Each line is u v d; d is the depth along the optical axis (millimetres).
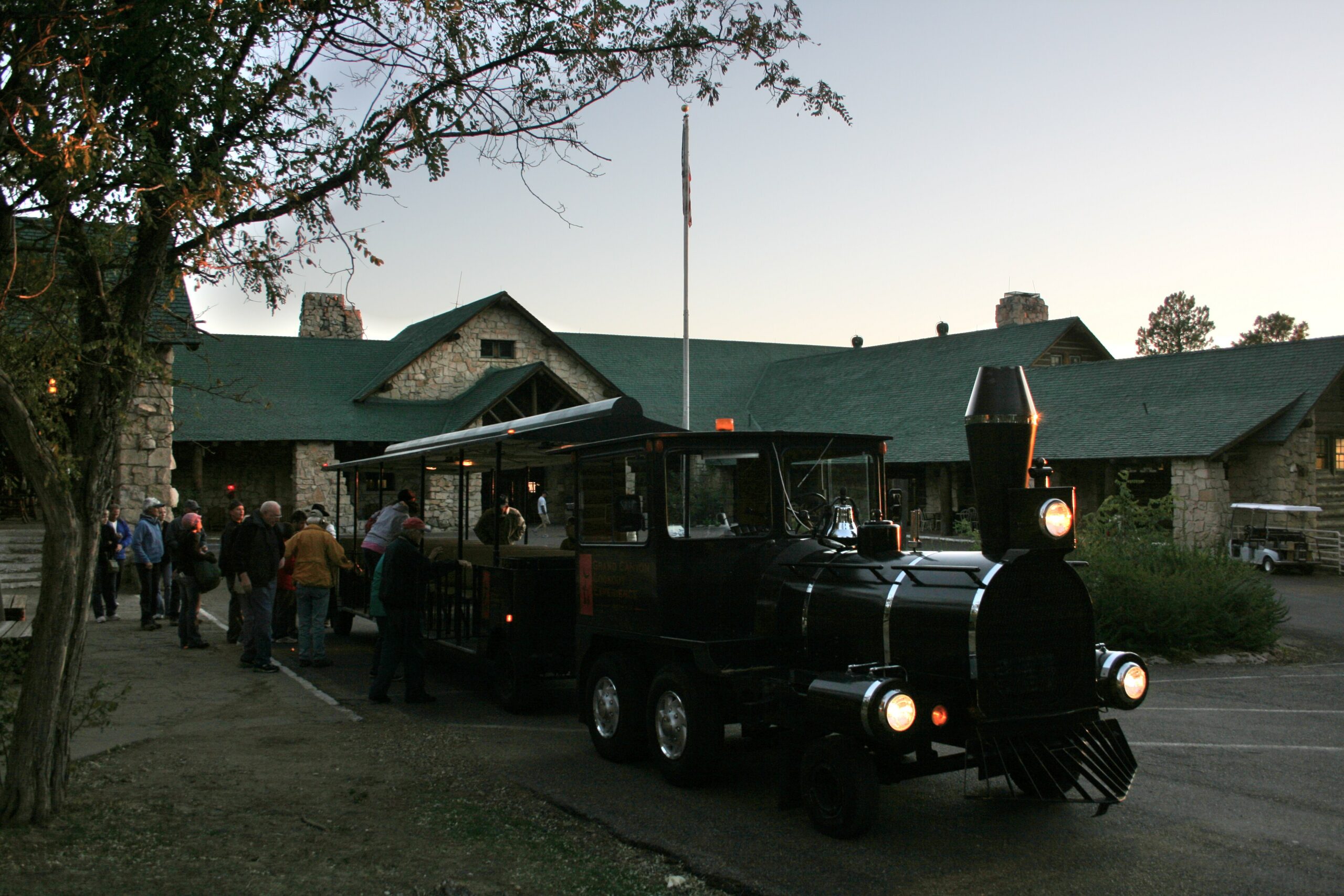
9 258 5605
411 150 6559
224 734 7738
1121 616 12023
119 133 5770
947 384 34781
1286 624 15086
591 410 8891
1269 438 24891
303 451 30109
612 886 4742
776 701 5883
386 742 7617
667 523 6676
